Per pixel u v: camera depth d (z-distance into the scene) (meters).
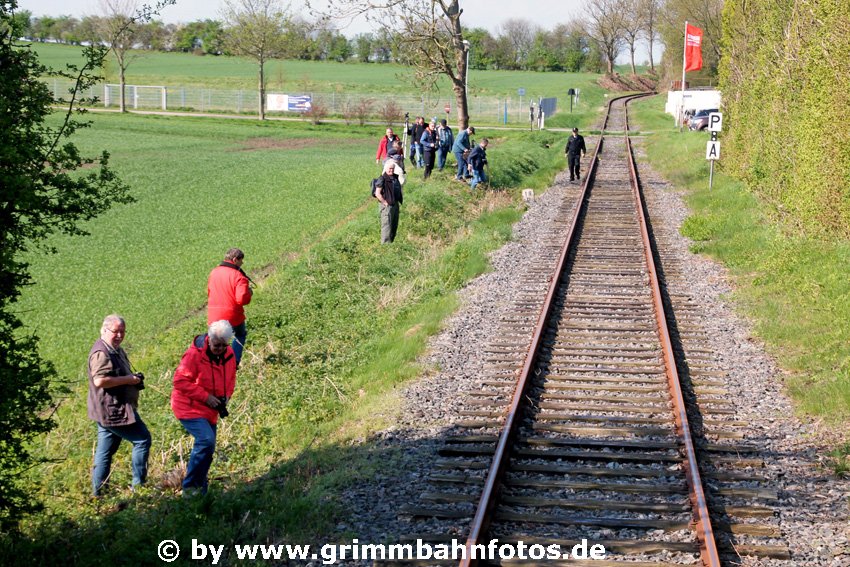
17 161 7.13
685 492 8.24
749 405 10.81
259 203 31.17
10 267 7.55
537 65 157.62
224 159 44.00
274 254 23.34
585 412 10.53
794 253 17.22
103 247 24.64
